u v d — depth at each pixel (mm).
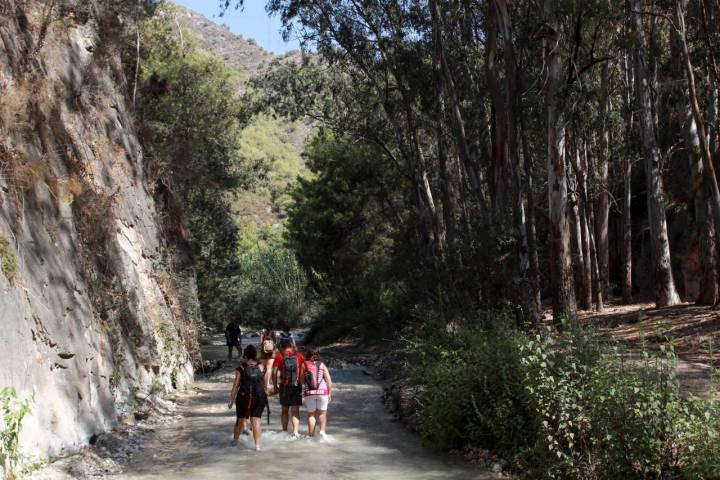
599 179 33000
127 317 16281
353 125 37781
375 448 11836
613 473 8211
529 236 24875
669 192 33625
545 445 9344
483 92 30734
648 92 26766
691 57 24219
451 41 29672
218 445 12141
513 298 21125
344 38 31312
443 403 11617
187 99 41438
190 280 25469
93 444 11258
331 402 17172
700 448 7426
